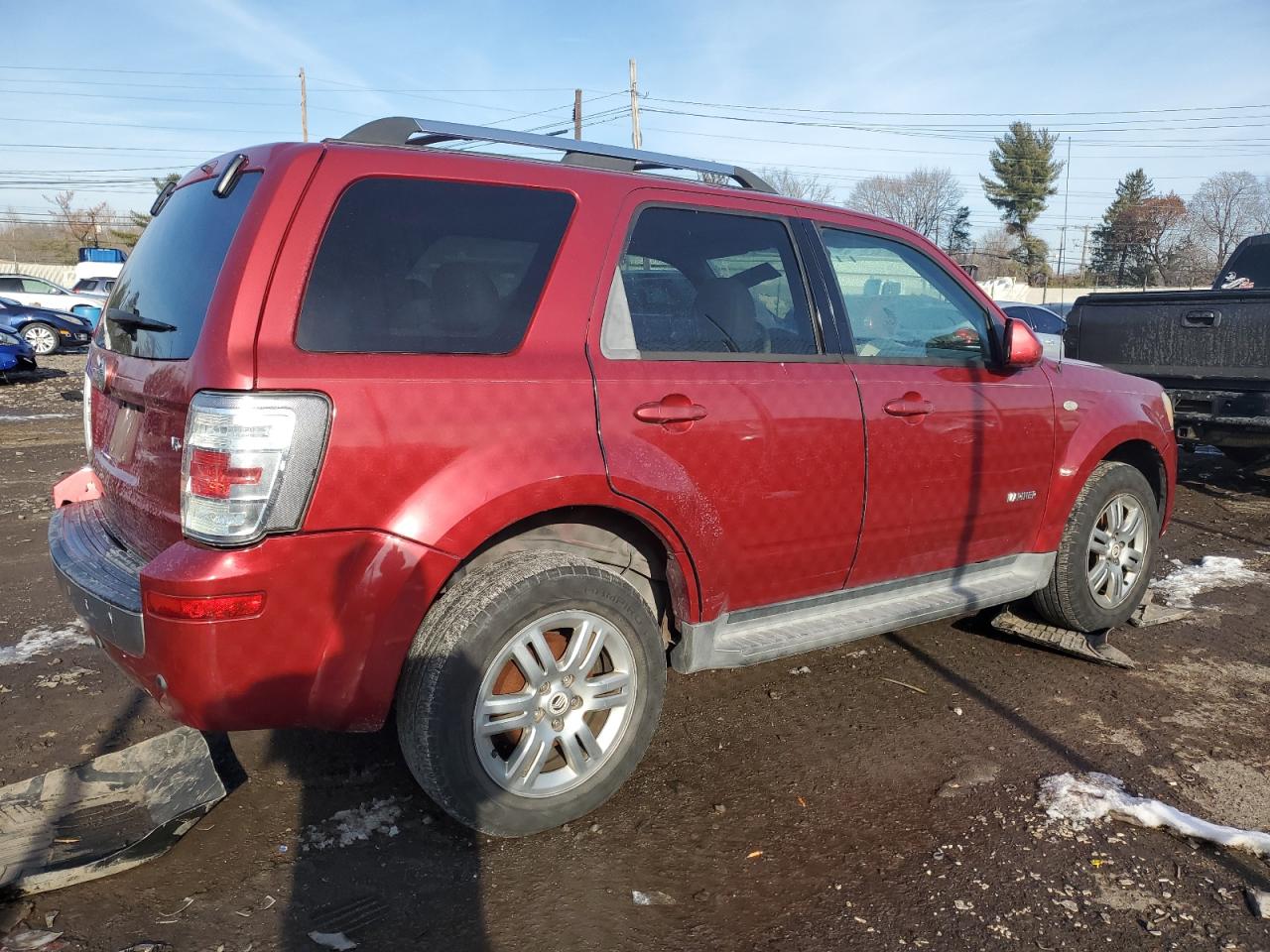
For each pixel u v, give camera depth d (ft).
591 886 8.64
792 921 8.22
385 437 7.99
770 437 10.37
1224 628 15.90
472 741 8.64
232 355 7.58
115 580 8.62
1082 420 13.99
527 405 8.74
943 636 15.39
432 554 8.21
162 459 8.29
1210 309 23.95
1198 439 24.54
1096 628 14.75
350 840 9.22
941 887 8.71
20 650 13.88
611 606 9.27
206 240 8.73
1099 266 220.02
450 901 8.36
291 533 7.67
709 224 10.65
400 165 8.74
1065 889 8.72
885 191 230.89
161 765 9.95
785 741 11.55
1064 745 11.58
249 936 7.82
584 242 9.53
